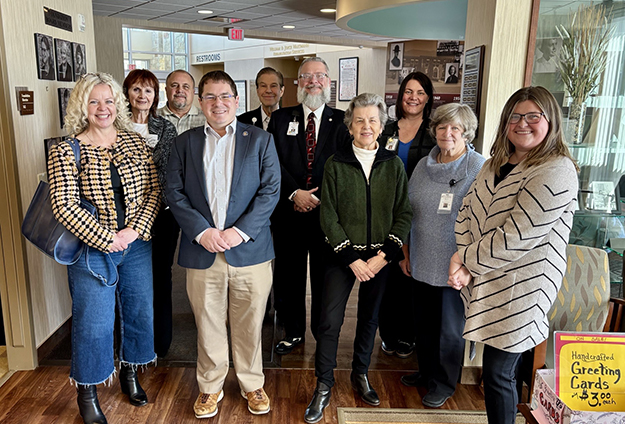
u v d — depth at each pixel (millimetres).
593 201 2846
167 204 2477
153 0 6184
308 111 2873
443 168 2355
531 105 1764
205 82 2217
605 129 2760
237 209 2264
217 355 2400
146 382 2742
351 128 2393
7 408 2465
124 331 2477
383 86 11188
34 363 2848
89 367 2258
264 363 2982
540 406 1681
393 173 2371
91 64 3691
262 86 3607
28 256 2783
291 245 3023
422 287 2506
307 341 3299
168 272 2910
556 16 2594
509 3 2520
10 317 2766
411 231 2502
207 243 2199
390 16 4988
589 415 1505
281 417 2443
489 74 2584
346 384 2744
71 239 2156
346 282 2441
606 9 2613
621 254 2771
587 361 1616
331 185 2377
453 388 2533
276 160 2385
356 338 2596
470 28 2926
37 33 2854
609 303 2229
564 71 2666
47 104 2990
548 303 1819
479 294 1907
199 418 2412
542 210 1706
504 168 1953
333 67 12352
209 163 2266
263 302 2381
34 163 2840
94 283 2230
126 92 2760
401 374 2881
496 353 1908
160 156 2668
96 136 2250
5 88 2557
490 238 1819
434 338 2518
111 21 7500
